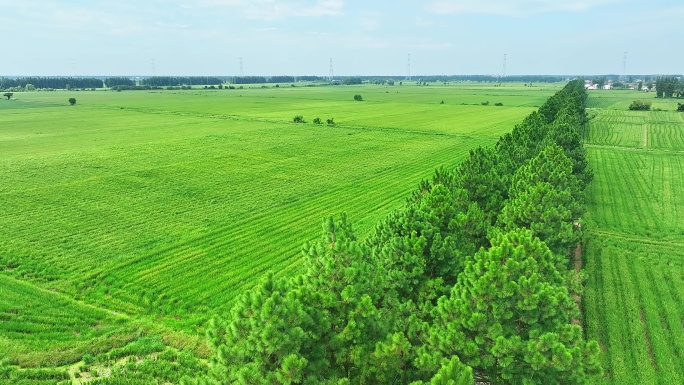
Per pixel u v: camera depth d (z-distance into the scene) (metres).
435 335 16.17
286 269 33.16
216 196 51.06
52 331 25.00
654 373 21.86
